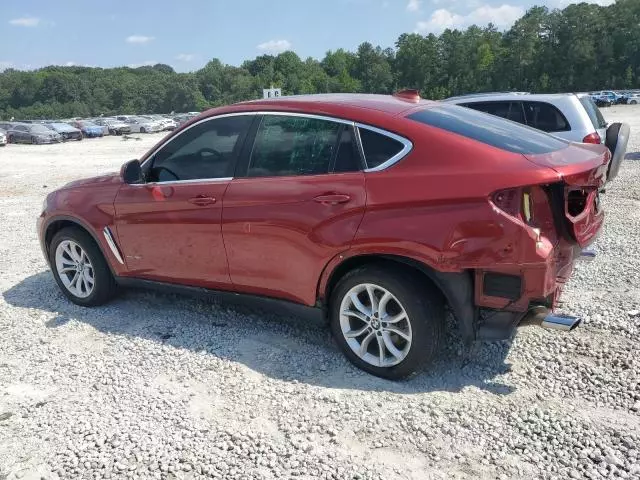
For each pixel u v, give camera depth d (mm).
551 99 8719
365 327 3672
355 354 3734
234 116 4223
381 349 3604
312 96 4262
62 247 5188
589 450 2863
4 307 5297
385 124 3594
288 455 2961
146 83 151375
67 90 142250
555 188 3193
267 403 3445
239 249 4059
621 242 6352
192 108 149500
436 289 3469
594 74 111812
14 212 10672
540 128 8750
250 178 4039
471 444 2965
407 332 3494
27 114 135125
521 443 2951
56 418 3396
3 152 30969
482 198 3141
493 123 3990
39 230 5371
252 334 4410
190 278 4438
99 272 5000
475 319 3379
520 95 9188
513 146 3500
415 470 2801
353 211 3506
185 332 4512
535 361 3744
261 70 161250
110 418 3365
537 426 3076
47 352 4301
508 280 3201
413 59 130500
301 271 3797
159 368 3949
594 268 5504
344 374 3732
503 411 3227
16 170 19484
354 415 3264
